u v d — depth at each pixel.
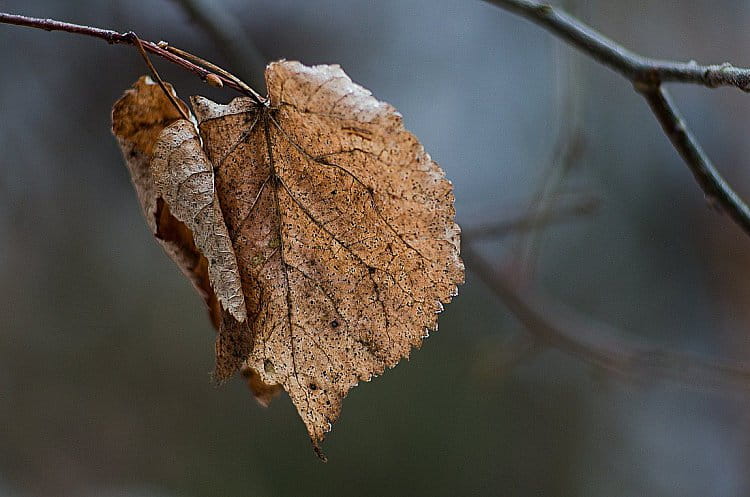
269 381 0.72
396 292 0.72
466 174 1.81
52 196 1.60
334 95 0.72
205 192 0.72
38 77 1.44
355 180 0.72
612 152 1.78
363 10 1.86
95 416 1.75
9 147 1.47
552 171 0.96
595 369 1.11
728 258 1.87
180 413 1.88
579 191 1.01
